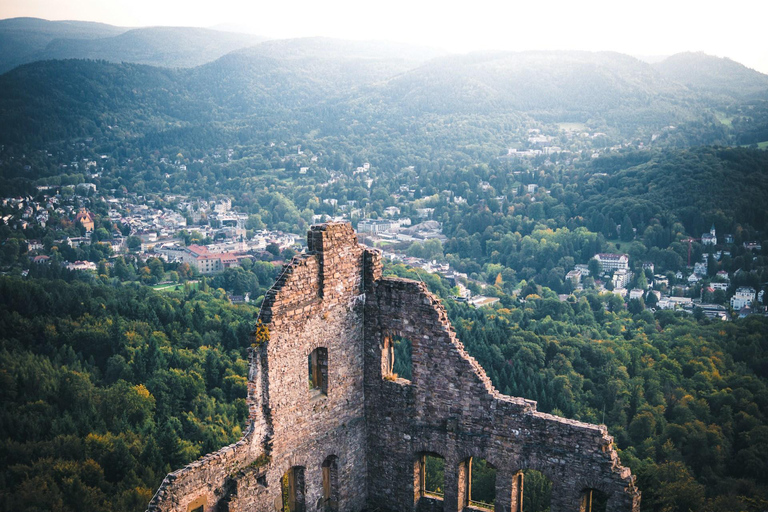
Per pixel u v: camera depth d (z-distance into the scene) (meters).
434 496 35.41
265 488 30.14
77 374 96.94
